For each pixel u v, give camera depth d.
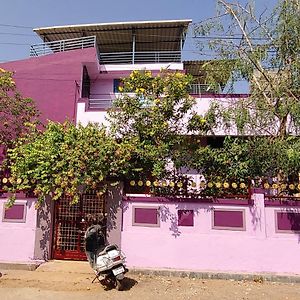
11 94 15.51
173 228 8.68
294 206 8.52
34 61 16.11
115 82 19.09
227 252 8.45
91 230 7.77
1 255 9.05
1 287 7.26
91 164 8.52
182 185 9.02
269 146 8.90
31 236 9.11
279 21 9.12
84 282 7.63
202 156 9.61
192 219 8.69
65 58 16.22
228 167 9.41
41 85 15.68
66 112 15.23
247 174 9.21
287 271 8.26
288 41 9.01
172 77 10.24
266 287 7.58
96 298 6.71
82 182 8.45
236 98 10.95
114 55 21.23
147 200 8.86
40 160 8.80
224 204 8.67
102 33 19.98
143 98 10.16
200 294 7.03
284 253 8.34
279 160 8.76
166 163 9.59
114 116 10.30
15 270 8.55
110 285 7.46
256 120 9.23
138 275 8.26
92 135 9.12
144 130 9.85
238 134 9.92
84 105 15.18
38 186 8.70
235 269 8.35
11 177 9.26
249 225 8.53
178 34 19.97
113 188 8.99
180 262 8.51
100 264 7.26
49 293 6.94
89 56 16.22
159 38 20.48
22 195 9.31
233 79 9.59
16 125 13.19
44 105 15.39
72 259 9.08
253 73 9.47
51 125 9.60
